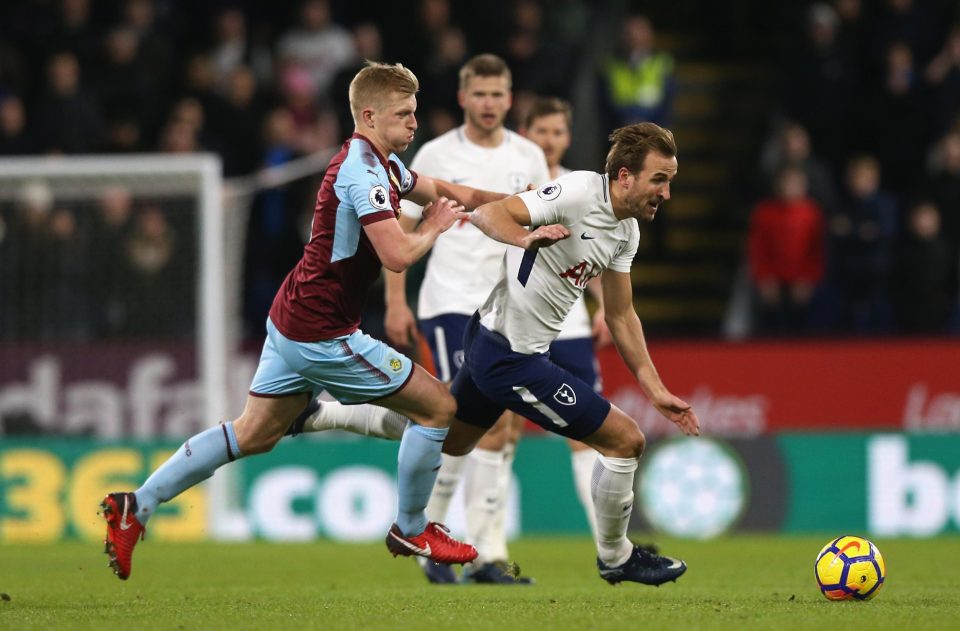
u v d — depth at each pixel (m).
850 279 48.31
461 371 23.03
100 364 43.38
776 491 41.59
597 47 56.84
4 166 41.91
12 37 53.16
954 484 41.28
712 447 41.69
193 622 19.05
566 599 22.77
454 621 19.08
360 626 18.52
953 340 43.19
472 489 27.03
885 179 52.50
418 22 51.25
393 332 27.78
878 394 43.16
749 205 54.25
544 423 22.16
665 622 18.94
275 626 18.53
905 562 32.12
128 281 43.62
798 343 43.28
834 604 21.66
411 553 22.17
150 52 52.03
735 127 59.81
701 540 39.97
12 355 43.28
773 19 60.97
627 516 22.44
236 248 44.09
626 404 42.78
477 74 27.80
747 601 22.27
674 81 52.97
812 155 53.28
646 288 55.97
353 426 22.86
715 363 43.22
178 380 43.31
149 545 38.41
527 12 52.12
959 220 48.47
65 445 41.16
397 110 21.05
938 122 52.06
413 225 27.53
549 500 41.50
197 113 49.09
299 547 37.66
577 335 28.72
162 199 43.69
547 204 20.97
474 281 27.84
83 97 49.62
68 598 23.33
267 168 48.34
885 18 54.31
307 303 20.91
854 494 41.56
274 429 21.78
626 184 20.95
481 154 28.20
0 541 40.34
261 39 55.94
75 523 40.91
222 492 40.91
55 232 43.41
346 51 54.06
